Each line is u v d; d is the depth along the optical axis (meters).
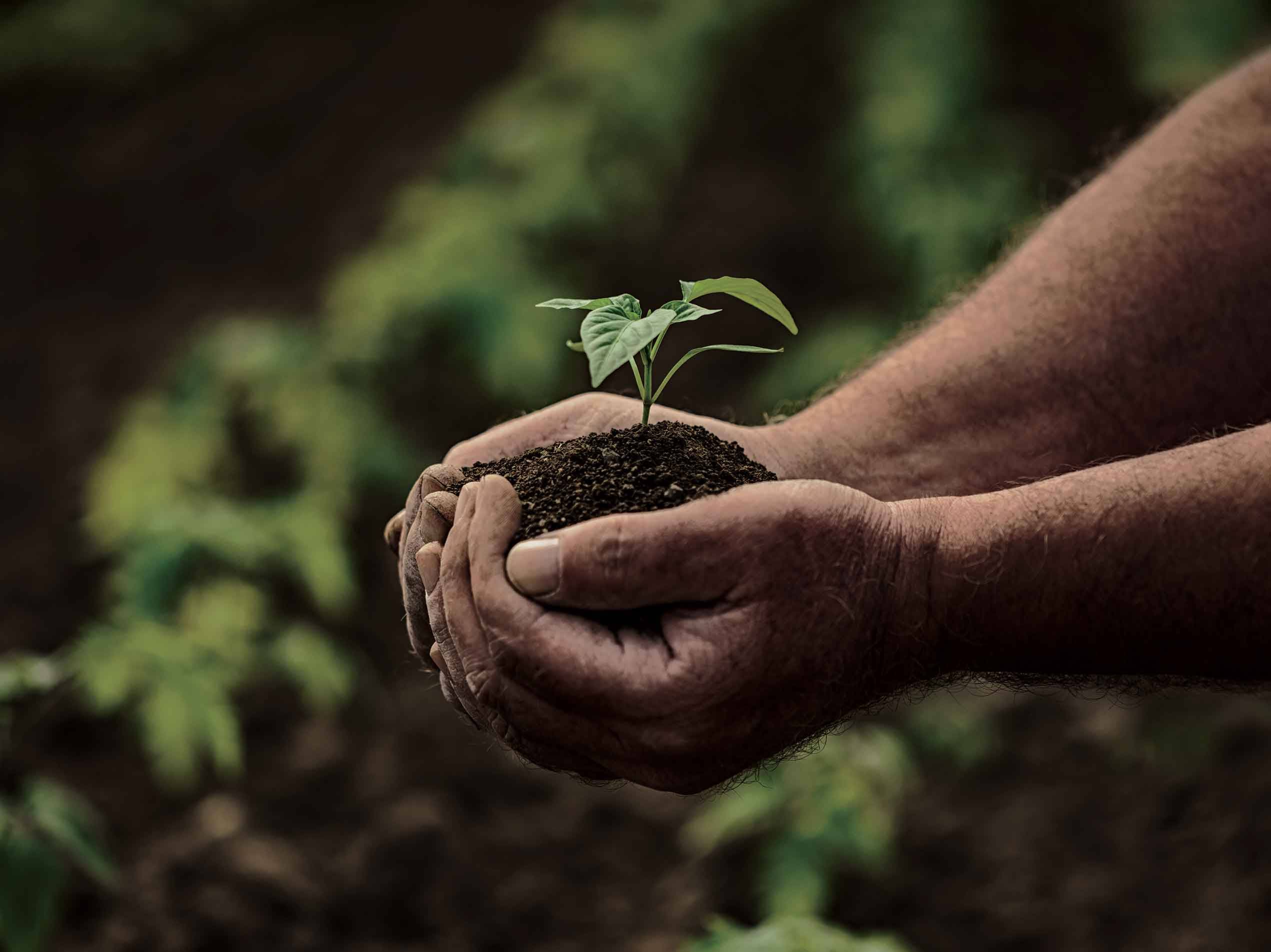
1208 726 2.04
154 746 1.76
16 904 1.51
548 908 1.95
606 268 3.11
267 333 2.65
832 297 3.05
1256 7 3.00
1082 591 1.24
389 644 2.48
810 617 1.25
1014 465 1.37
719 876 1.97
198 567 2.04
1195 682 1.31
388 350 2.67
